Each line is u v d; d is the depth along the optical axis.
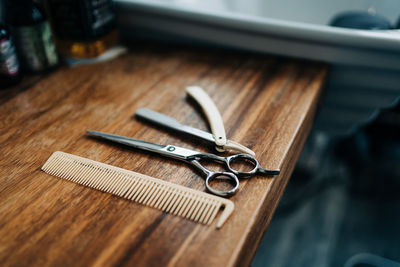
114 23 0.57
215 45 0.58
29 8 0.49
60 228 0.33
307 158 1.00
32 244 0.32
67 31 0.53
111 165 0.38
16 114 0.46
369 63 0.51
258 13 0.84
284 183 0.41
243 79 0.51
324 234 0.84
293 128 0.42
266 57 0.56
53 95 0.49
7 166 0.39
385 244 0.81
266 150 0.39
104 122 0.44
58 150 0.40
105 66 0.55
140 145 0.40
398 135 0.90
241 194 0.35
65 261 0.31
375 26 0.58
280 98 0.47
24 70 0.53
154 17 0.57
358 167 0.97
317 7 0.80
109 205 0.35
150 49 0.59
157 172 0.37
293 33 0.51
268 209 0.37
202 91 0.47
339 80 0.55
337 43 0.50
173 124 0.42
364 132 0.95
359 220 0.86
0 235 0.32
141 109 0.45
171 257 0.31
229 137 0.41
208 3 0.74
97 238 0.32
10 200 0.35
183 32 0.57
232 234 0.32
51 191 0.36
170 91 0.49
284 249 0.81
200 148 0.40
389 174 0.95
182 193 0.35
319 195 0.92
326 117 0.64
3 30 0.48
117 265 0.30
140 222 0.33
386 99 0.55
